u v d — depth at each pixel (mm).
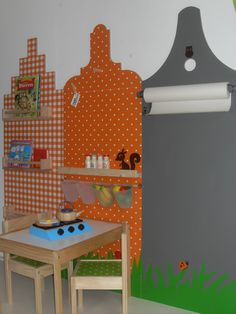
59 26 3281
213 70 2582
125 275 2514
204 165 2656
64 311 2795
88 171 3094
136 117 2896
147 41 2834
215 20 2561
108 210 3094
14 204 3705
